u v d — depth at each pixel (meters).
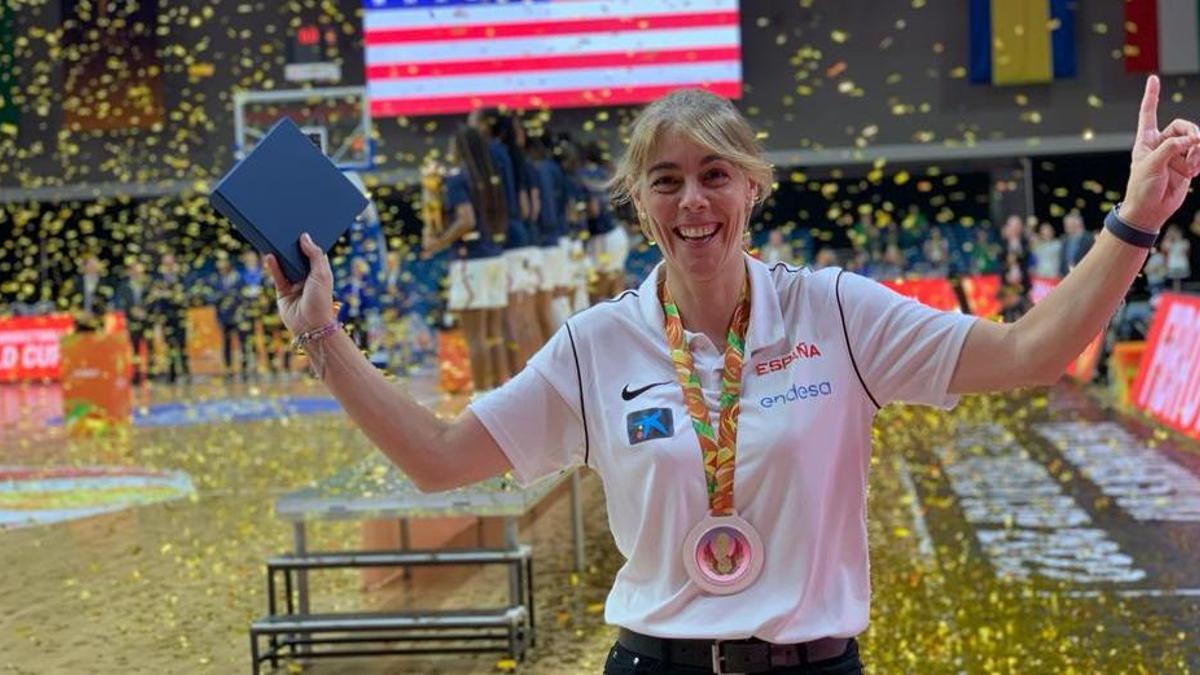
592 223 11.94
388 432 1.92
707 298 1.94
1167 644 4.38
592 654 4.52
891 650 4.40
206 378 18.14
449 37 18.34
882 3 19.20
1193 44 18.48
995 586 5.25
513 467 1.98
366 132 15.23
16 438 11.57
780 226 21.14
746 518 1.87
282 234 1.85
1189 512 6.68
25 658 4.61
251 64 19.62
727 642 1.86
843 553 1.92
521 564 4.50
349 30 19.34
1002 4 18.80
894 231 19.39
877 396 1.91
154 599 5.46
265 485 8.38
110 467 9.48
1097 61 18.86
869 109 19.31
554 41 18.30
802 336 1.91
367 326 14.12
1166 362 10.12
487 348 8.45
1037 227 20.03
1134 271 1.74
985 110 19.14
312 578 5.84
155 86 19.50
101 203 19.88
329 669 4.45
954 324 1.86
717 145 1.83
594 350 1.96
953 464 8.58
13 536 6.92
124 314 17.55
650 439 1.88
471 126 8.59
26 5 19.39
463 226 8.12
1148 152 1.75
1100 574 5.42
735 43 18.14
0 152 19.59
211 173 19.67
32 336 18.00
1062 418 10.85
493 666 4.42
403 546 5.78
